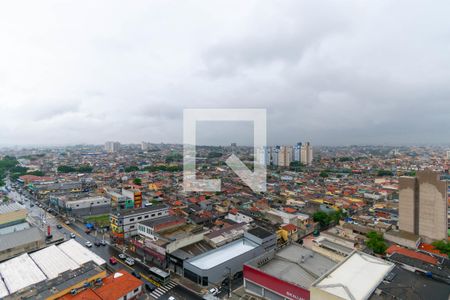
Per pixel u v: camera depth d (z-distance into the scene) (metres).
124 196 110.38
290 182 165.75
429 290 36.56
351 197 123.69
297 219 81.81
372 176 193.00
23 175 184.50
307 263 50.09
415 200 73.12
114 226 74.00
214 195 122.00
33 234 65.62
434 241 67.75
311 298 33.78
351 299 31.06
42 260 52.41
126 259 59.25
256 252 58.81
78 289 43.50
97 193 123.06
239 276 53.66
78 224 86.94
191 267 51.12
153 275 52.62
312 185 154.62
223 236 62.16
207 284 49.06
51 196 114.75
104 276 48.00
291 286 41.84
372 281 35.47
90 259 52.97
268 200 114.12
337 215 90.31
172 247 56.88
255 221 84.00
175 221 70.69
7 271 48.03
